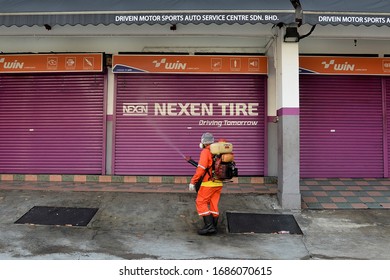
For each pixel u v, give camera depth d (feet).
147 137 28.84
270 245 17.04
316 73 28.32
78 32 26.48
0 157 28.81
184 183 27.86
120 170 28.58
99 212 21.20
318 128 28.76
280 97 22.74
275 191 25.08
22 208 21.66
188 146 28.71
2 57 28.32
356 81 28.86
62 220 20.04
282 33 22.26
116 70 28.02
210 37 28.32
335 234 18.45
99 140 28.78
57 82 28.86
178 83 28.78
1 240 17.26
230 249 16.49
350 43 28.60
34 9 20.42
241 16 19.67
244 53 28.45
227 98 28.73
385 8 19.95
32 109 28.96
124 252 16.03
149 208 21.81
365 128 28.91
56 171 28.78
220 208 22.03
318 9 19.66
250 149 28.58
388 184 26.89
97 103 28.81
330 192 24.95
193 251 16.22
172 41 28.55
